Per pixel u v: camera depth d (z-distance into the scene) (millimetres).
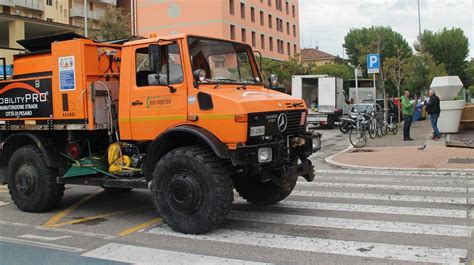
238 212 7414
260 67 7715
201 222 6000
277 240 5898
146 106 6637
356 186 9562
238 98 6039
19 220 7344
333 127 30156
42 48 7957
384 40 62719
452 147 15227
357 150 16219
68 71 7289
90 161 7449
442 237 5820
